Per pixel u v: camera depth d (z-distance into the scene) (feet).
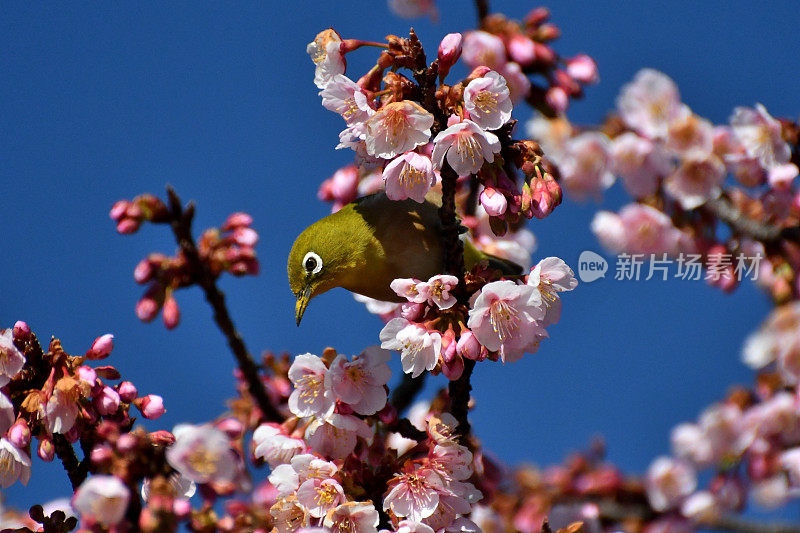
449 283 31.19
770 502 40.96
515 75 38.42
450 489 30.63
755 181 39.55
